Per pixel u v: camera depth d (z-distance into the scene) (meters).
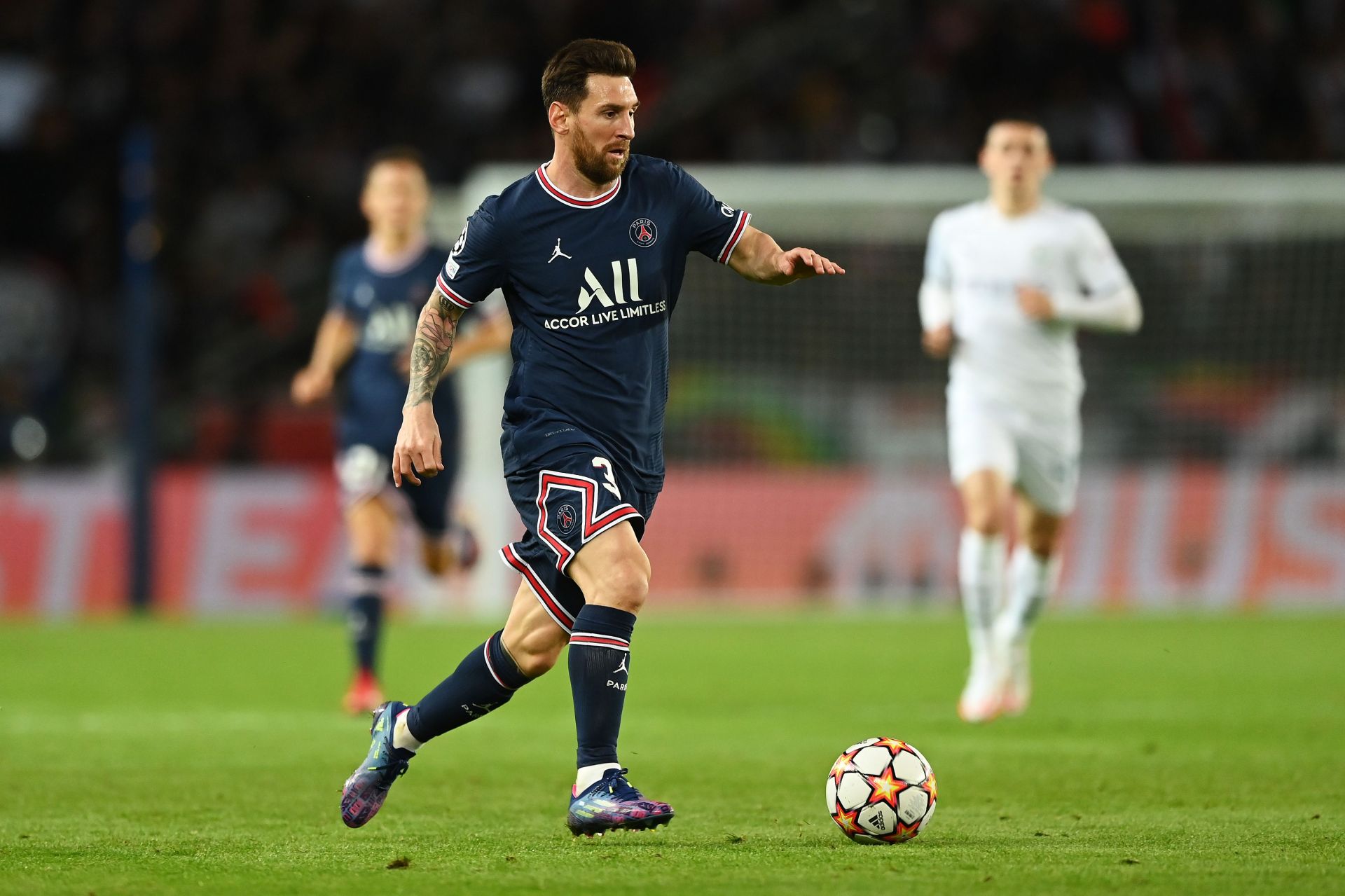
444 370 17.53
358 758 24.70
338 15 80.50
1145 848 16.11
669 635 49.31
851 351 62.41
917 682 36.72
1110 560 58.12
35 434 64.94
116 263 75.25
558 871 14.87
